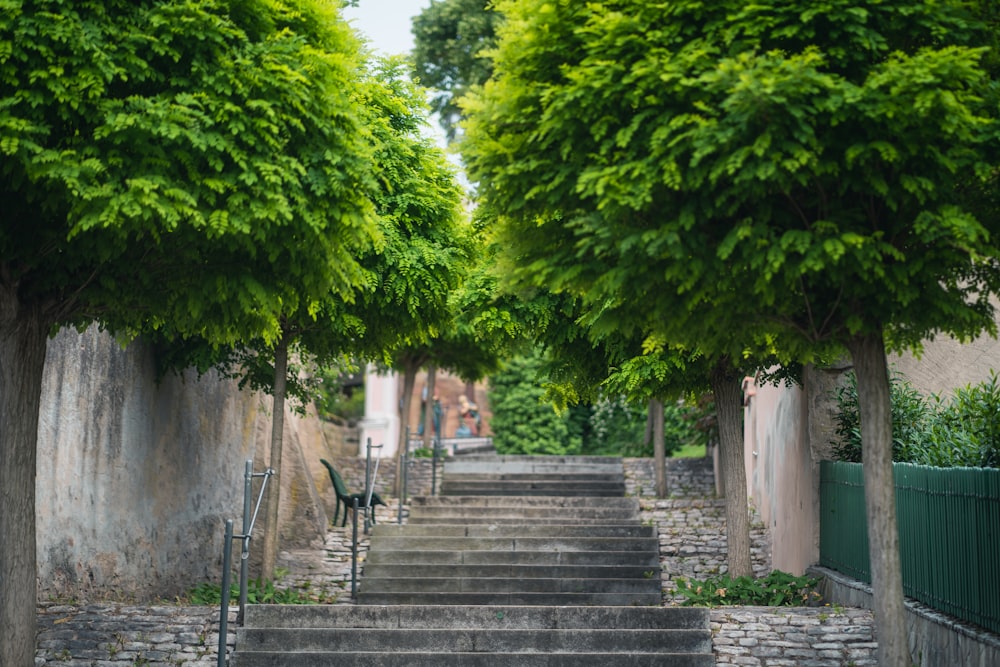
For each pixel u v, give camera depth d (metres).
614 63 6.08
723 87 5.87
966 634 7.50
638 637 9.84
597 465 20.98
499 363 21.42
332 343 12.79
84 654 9.46
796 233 6.05
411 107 12.48
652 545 15.01
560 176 6.52
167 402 12.80
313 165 7.67
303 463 16.08
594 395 13.71
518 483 19.84
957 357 11.93
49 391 10.61
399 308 12.09
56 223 7.74
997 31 6.32
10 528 7.95
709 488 19.86
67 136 7.16
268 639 9.88
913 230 6.50
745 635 9.66
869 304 6.68
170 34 7.11
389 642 9.97
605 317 7.35
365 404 35.91
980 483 7.69
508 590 13.80
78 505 10.93
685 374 11.74
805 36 6.00
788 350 7.39
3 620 7.89
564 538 15.05
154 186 6.82
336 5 8.11
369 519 16.44
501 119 6.71
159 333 12.43
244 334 8.77
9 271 7.86
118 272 8.01
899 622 6.62
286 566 14.67
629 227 6.35
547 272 6.92
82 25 6.91
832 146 6.09
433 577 14.07
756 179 6.03
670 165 5.96
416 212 12.13
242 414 14.86
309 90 7.49
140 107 6.93
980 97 6.15
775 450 14.98
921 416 11.02
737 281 6.62
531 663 9.67
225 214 7.09
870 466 6.79
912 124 5.88
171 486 12.87
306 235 7.66
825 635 9.47
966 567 7.93
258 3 7.50
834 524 11.27
